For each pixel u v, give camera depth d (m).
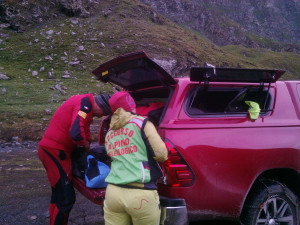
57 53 27.30
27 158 8.46
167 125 3.30
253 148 3.54
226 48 109.00
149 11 43.59
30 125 11.84
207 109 3.85
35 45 28.28
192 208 3.26
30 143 10.21
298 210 3.86
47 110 13.77
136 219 2.82
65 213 3.77
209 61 34.50
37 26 32.31
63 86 20.39
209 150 3.34
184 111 3.47
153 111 3.98
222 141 3.42
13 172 7.12
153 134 2.90
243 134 3.56
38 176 6.88
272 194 3.64
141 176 2.79
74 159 3.85
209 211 3.35
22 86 19.12
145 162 2.86
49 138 3.68
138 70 3.83
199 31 164.62
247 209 3.61
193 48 36.00
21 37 29.66
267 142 3.63
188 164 3.23
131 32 34.34
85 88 20.77
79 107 3.60
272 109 3.95
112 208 2.87
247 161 3.50
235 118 3.66
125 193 2.80
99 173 3.41
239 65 39.41
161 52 30.97
